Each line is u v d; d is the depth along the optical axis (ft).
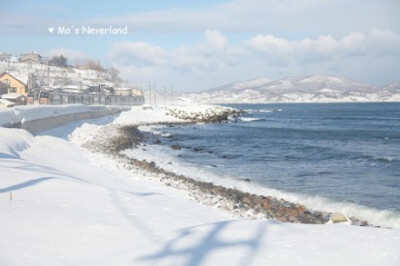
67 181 35.04
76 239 21.43
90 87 345.51
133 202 31.53
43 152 61.77
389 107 619.26
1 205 25.45
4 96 228.43
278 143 125.49
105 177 50.16
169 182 54.90
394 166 81.61
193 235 21.43
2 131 63.82
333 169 77.56
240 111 350.84
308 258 17.85
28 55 476.95
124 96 370.94
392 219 42.34
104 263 18.07
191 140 135.13
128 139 120.57
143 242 21.03
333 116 344.08
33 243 20.30
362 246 19.36
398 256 17.88
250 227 22.81
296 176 69.36
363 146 120.67
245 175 69.41
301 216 41.88
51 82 380.37
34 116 98.02
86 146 93.91
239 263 17.46
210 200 45.55
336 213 40.57
